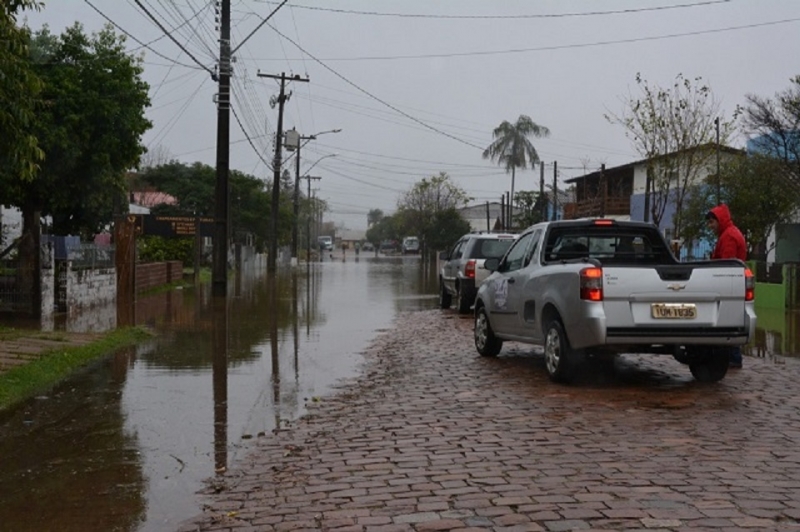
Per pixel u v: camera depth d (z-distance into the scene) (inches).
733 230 426.0
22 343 490.0
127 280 890.1
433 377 406.6
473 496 215.9
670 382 385.7
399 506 210.2
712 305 348.8
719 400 340.5
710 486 220.8
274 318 720.3
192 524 204.7
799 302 816.9
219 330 621.0
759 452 256.7
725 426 292.7
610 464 243.8
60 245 825.5
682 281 345.1
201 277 1346.0
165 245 1553.9
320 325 663.1
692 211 1023.6
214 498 225.5
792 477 229.3
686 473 233.5
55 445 284.0
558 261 396.2
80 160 794.8
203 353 498.6
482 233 791.1
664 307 344.2
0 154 443.8
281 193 2792.8
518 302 419.2
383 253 4333.2
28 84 395.5
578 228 419.5
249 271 1804.9
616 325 342.3
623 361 456.1
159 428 307.4
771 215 984.9
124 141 816.9
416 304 896.3
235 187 2075.5
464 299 741.9
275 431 301.4
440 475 236.2
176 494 229.6
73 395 367.6
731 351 417.7
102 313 737.6
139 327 605.0
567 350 368.8
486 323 470.9
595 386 374.6
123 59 805.9
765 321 698.2
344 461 256.4
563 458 251.3
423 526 194.7
